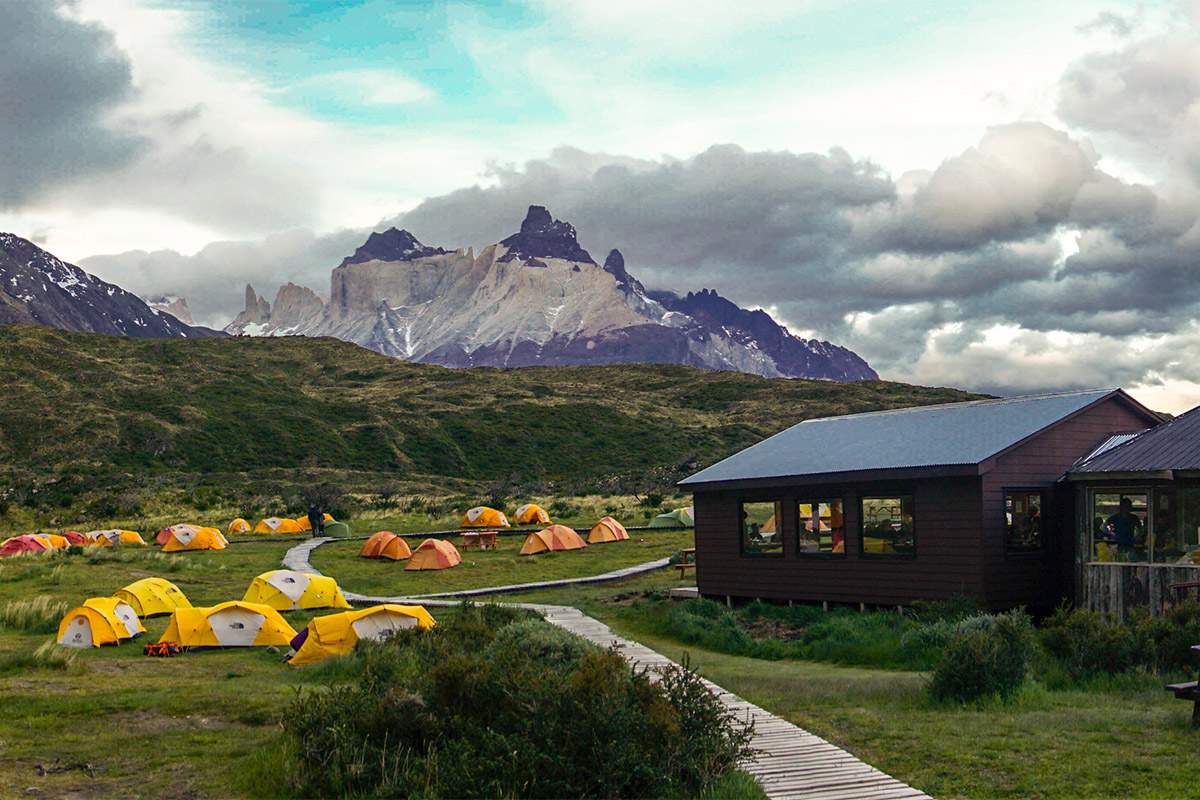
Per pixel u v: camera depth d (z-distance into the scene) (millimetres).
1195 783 8211
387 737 8703
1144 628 13797
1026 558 19734
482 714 8828
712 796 7863
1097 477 18516
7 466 85438
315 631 18062
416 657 14570
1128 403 21453
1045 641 14453
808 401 132000
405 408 121750
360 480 93688
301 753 8750
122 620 20625
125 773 8938
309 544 43062
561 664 12812
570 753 7805
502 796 7391
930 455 20266
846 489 21828
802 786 8492
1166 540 17531
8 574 29766
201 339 164250
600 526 41062
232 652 19406
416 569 34844
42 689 13398
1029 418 21062
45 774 8883
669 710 8273
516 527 49344
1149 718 10633
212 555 38750
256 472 93438
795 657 18688
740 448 107500
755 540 24016
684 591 25703
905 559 20562
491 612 19031
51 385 109438
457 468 104625
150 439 96750
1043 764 9039
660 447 110250
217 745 9992
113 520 60156
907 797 8141
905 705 12453
